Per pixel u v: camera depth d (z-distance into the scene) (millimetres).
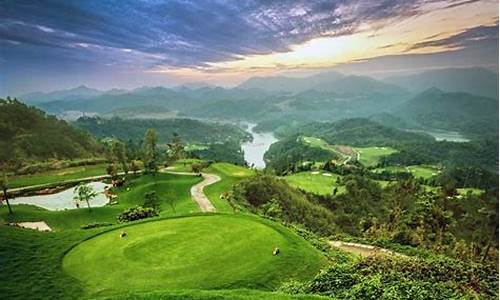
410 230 56344
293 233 32750
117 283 23562
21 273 25031
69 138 190000
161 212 58156
